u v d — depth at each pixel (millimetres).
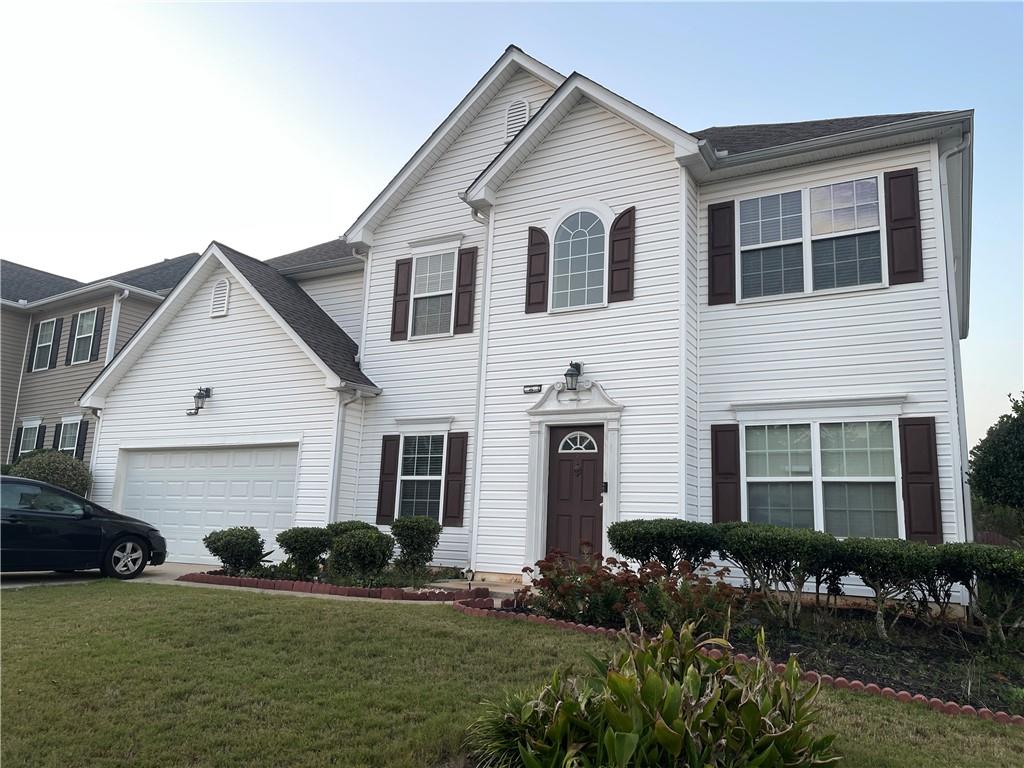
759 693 3676
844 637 7586
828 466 10172
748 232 11320
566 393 11547
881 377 10031
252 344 14844
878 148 10523
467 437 13078
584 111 12406
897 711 5387
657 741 3230
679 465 10477
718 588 7324
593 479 11273
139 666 5871
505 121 14219
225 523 14484
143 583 10312
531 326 12180
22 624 7301
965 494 9469
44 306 23156
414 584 10500
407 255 14719
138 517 15711
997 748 4719
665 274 11172
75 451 20688
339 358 14383
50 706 4992
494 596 9984
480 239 13875
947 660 6840
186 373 15695
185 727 4672
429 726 4656
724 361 11117
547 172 12609
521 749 3561
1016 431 9156
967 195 11781
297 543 10820
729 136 13281
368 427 14172
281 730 4633
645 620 7277
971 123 9859
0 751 4289
